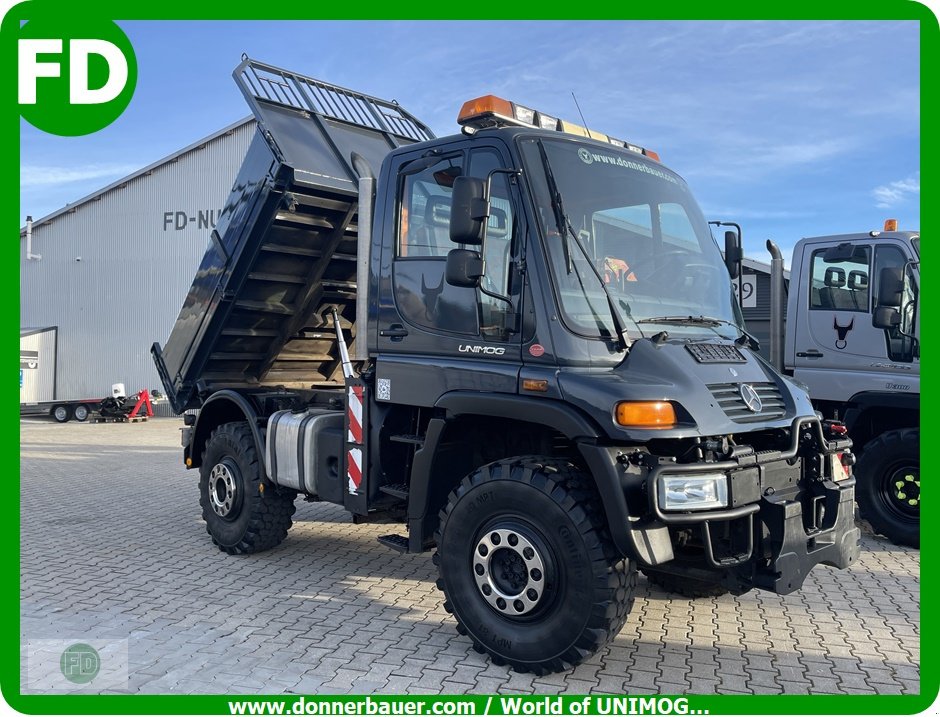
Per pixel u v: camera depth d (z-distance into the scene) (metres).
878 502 7.08
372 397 5.06
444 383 4.53
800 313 7.73
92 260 27.67
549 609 3.99
